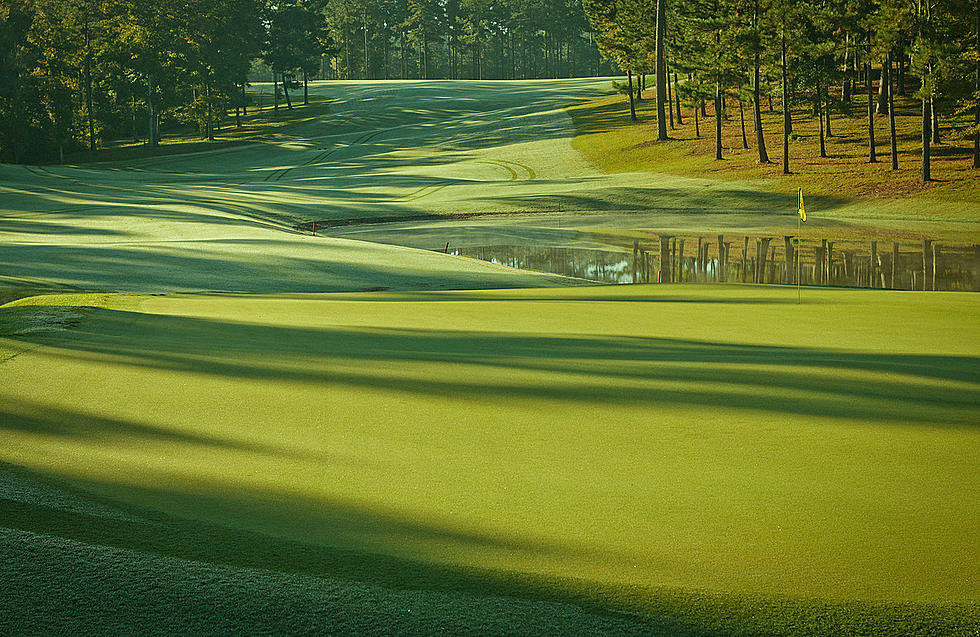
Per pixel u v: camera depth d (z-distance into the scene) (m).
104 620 3.21
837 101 63.56
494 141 94.00
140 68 95.81
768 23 60.38
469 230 47.53
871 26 53.22
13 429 6.27
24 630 3.11
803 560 4.11
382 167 83.44
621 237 43.41
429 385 8.30
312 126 113.25
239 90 122.19
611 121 97.69
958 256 34.66
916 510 4.89
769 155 66.75
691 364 9.81
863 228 43.72
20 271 23.81
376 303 17.50
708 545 4.29
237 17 113.69
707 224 47.44
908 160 58.12
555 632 3.26
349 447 6.05
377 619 3.30
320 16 130.62
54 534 4.07
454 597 3.54
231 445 6.02
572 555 4.09
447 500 4.94
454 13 187.25
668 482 5.40
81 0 95.44
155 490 4.93
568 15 173.12
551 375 8.93
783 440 6.48
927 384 8.70
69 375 8.22
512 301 18.50
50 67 89.56
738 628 3.36
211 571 3.70
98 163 90.12
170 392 7.64
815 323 14.88
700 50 69.00
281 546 4.07
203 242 32.91
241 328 12.27
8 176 68.12
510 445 6.22
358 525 4.45
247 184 71.38
